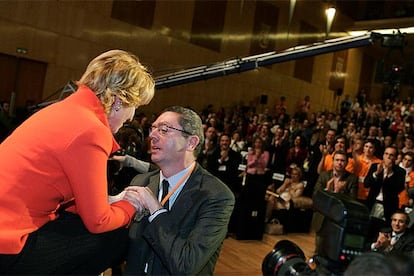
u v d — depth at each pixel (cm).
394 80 647
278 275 112
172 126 156
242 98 1423
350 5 1664
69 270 130
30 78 965
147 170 238
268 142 819
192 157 161
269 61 539
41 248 120
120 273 237
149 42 1155
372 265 71
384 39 497
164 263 143
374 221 367
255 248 520
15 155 118
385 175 473
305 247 516
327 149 593
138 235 157
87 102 127
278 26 1477
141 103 138
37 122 123
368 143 524
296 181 600
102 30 1057
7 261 115
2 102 873
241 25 1376
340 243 102
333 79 1738
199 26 1269
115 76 129
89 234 131
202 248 143
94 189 119
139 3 1121
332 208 108
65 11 991
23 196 116
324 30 1628
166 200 158
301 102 1619
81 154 118
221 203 153
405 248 280
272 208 575
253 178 585
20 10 927
